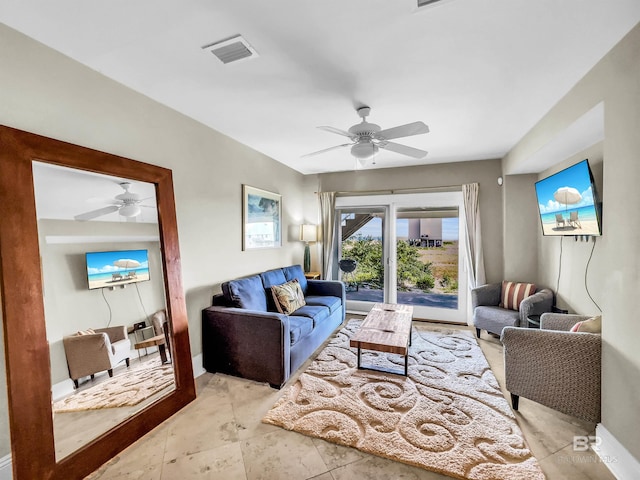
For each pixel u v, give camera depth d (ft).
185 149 8.73
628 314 5.07
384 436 6.15
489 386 8.16
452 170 14.17
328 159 13.78
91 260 6.09
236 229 11.08
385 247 15.53
